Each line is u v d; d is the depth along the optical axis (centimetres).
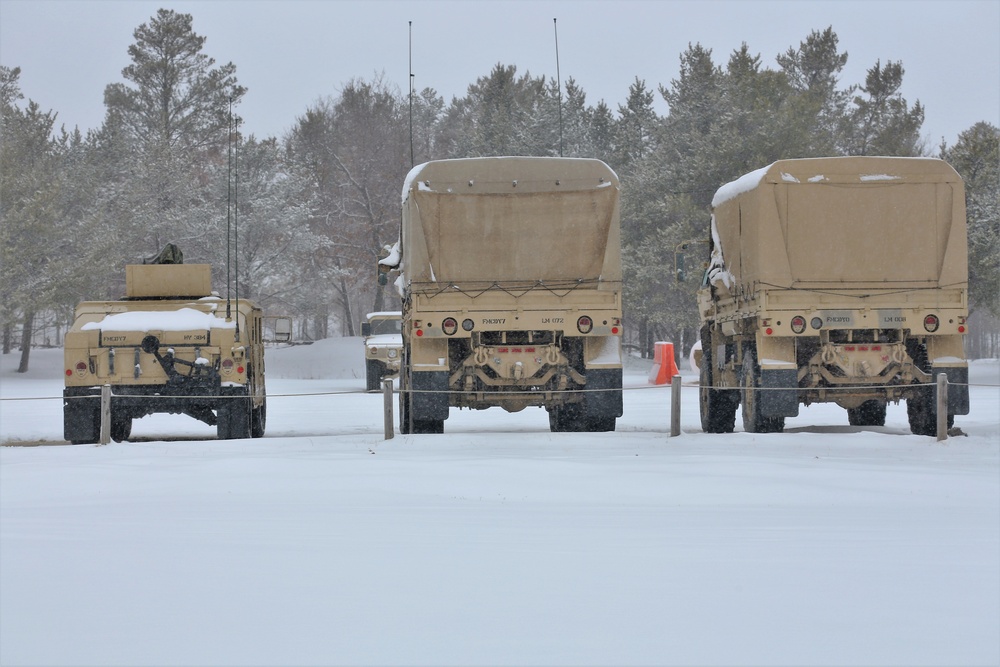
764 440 3838
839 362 4125
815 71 15300
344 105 18375
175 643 1070
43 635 1113
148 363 4234
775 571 1440
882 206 4112
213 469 2967
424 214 4044
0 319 11894
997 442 3856
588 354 4128
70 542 1731
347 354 13288
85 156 14988
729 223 4569
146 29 16800
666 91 13738
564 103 16325
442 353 4100
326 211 17362
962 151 10981
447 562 1518
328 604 1245
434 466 2944
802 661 978
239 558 1559
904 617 1159
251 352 4478
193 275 4725
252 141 15775
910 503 2288
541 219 4062
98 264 12300
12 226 12056
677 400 3978
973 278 10488
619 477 2712
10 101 13700
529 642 1058
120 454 3559
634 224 12875
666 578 1391
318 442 3894
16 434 4959
